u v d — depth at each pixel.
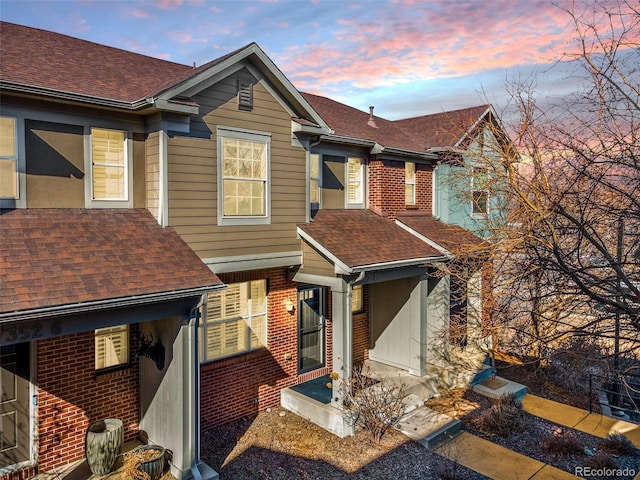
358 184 13.53
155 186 8.41
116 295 6.18
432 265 11.78
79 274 6.36
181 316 7.05
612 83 6.52
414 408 10.44
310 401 10.03
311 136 10.84
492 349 13.06
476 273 13.12
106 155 8.34
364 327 13.38
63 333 5.93
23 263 6.18
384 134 14.67
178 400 7.09
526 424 10.15
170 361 7.29
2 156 7.12
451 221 15.13
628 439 9.58
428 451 8.87
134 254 7.28
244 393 10.04
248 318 10.30
